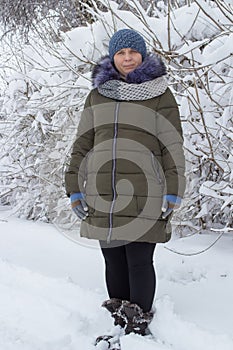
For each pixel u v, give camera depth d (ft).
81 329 7.90
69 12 19.45
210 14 12.14
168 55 11.91
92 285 9.68
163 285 9.44
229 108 11.13
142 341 7.16
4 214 19.01
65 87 14.32
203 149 12.01
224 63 11.68
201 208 12.87
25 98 17.20
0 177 18.35
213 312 8.13
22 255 11.92
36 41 15.96
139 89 7.09
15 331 8.01
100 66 7.46
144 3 15.21
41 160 16.38
